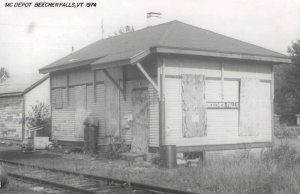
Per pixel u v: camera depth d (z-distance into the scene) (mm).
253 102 20422
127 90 20062
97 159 19766
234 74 19891
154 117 18234
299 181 11352
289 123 60000
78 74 23812
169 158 16797
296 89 58750
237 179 12094
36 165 17781
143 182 13414
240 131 19938
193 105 18625
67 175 15281
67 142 24672
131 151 19672
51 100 26219
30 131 28312
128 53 18203
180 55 18141
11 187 12992
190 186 12492
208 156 18812
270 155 16812
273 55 20188
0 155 22844
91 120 22172
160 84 17797
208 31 21984
